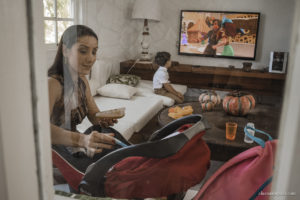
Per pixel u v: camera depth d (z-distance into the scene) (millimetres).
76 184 769
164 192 650
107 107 911
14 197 264
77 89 826
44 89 282
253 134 697
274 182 260
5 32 230
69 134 826
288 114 231
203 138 779
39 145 286
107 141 847
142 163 670
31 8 247
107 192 672
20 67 249
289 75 229
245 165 539
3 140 243
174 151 596
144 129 908
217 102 848
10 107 245
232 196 522
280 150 247
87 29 765
